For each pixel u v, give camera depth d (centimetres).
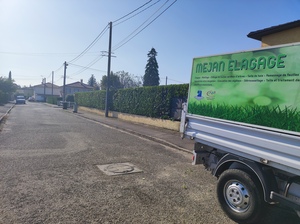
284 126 320
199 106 482
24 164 651
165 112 1564
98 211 399
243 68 388
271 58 343
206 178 600
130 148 935
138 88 1927
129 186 523
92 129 1470
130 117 2047
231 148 403
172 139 1142
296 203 317
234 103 401
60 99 6150
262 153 350
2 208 395
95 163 693
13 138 1030
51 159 713
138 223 367
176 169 673
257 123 359
